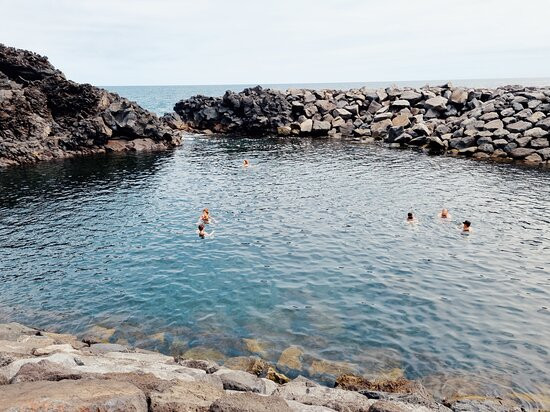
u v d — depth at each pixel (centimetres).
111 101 6944
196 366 1342
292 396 1091
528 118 5647
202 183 4284
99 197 3756
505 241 2575
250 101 8512
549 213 3098
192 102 9294
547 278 2073
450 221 2955
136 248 2542
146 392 849
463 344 1542
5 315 1797
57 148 5900
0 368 987
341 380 1314
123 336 1639
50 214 3250
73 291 2012
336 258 2350
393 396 1144
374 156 5738
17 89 5888
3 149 5309
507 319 1708
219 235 2739
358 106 8381
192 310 1819
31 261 2366
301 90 9106
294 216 3116
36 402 679
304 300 1888
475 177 4338
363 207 3316
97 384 808
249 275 2148
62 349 1292
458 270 2181
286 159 5662
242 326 1686
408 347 1530
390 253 2414
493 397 1262
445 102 7300
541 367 1402
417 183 4106
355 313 1772
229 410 788
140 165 5338
